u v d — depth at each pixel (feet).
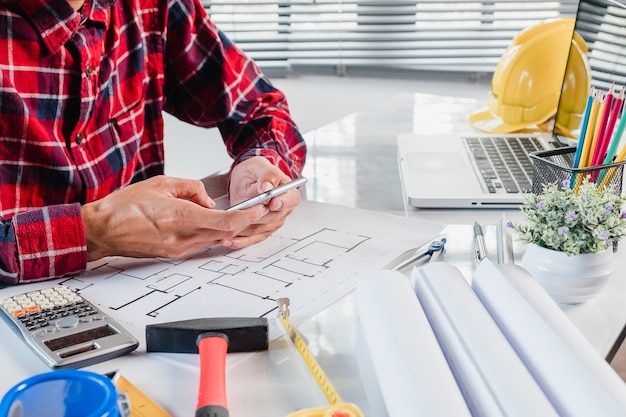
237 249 2.43
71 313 1.92
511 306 1.62
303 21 6.00
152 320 1.93
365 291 1.73
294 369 1.69
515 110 3.85
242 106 3.66
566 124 3.43
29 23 2.86
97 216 2.29
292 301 2.03
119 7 3.28
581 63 3.26
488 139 3.57
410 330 1.53
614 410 1.25
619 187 2.47
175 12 3.55
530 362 1.49
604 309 1.98
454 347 1.50
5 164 2.95
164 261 2.36
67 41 2.96
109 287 2.16
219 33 3.72
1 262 2.18
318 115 5.55
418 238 2.48
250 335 1.75
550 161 2.53
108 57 3.20
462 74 5.91
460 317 1.59
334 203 2.92
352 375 1.68
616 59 2.90
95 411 1.22
